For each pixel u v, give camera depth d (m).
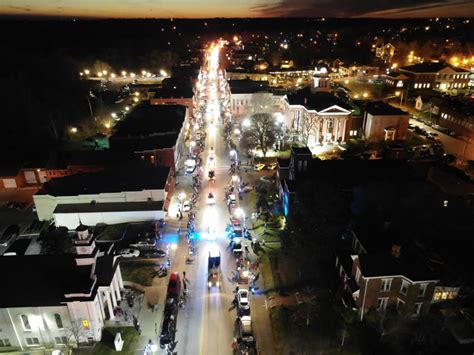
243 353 41.59
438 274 46.53
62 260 45.91
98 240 62.38
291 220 62.25
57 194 67.88
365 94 152.38
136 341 44.03
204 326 46.06
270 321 46.47
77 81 166.75
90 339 44.22
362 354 41.56
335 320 45.88
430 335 43.19
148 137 90.94
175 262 57.44
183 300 49.97
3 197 79.38
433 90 156.38
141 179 71.69
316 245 57.69
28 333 43.59
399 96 147.25
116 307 48.41
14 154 89.75
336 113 102.56
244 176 85.81
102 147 106.12
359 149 99.88
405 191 66.12
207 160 94.88
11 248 60.94
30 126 117.12
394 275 43.88
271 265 56.06
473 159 92.56
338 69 193.75
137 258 58.16
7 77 138.25
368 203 65.62
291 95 116.25
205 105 142.00
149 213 66.94
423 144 100.94
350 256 52.44
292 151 74.12
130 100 148.75
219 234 64.12
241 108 127.62
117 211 66.50
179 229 65.50
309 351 42.03
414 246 52.94
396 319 44.84
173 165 85.81
